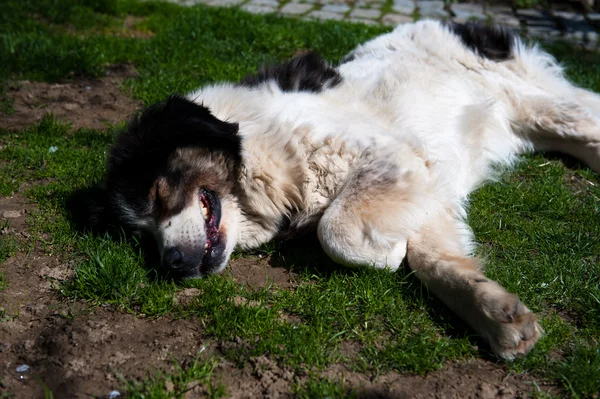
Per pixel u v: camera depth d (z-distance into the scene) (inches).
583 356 38.3
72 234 49.3
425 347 39.0
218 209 47.6
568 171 58.6
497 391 36.9
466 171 55.4
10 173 56.7
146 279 45.0
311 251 48.6
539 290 43.4
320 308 41.8
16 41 80.9
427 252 44.2
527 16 104.1
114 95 71.2
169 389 36.7
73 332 40.7
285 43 81.2
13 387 37.2
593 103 61.9
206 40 81.9
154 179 46.3
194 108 47.8
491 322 38.8
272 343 39.2
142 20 96.1
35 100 70.0
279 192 48.2
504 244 48.5
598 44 91.9
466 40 61.1
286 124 48.2
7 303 42.9
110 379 37.6
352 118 50.1
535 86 61.3
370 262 44.3
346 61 60.8
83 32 90.0
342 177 47.4
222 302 42.6
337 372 38.0
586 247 47.5
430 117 54.2
